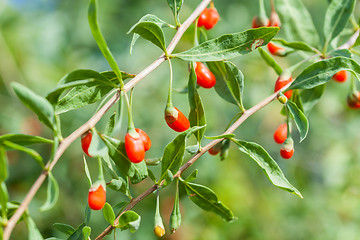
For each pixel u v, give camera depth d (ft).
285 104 1.90
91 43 4.44
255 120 4.23
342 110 4.42
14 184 3.82
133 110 3.92
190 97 1.87
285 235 4.04
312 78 1.90
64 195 3.81
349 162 4.34
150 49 4.26
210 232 3.70
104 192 1.76
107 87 1.82
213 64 1.95
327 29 2.08
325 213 4.22
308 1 4.62
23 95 1.68
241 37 1.85
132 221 1.79
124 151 1.80
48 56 4.34
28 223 1.74
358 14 3.82
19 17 4.37
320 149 4.51
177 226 1.85
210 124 3.86
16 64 4.10
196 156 1.88
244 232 3.84
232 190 3.83
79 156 3.82
